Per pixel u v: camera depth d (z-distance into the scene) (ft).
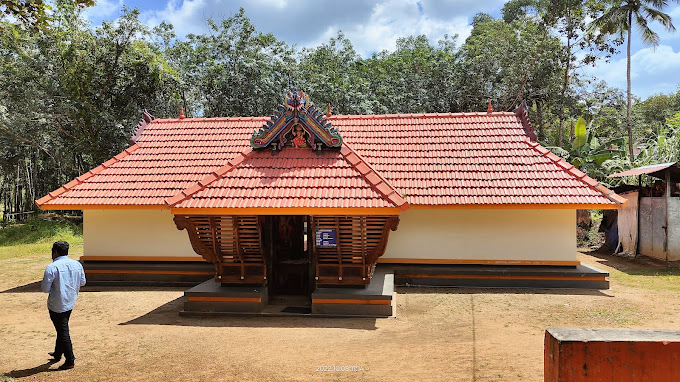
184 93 98.02
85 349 23.56
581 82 102.73
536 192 36.09
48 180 99.25
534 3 134.00
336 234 29.32
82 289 38.60
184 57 99.30
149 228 40.73
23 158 85.46
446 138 42.78
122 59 82.17
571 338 10.43
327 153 31.71
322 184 29.48
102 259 40.81
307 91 98.94
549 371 10.86
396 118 45.78
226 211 28.37
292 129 32.14
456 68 105.40
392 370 19.74
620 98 103.50
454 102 105.19
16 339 25.70
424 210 38.81
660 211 48.78
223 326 27.53
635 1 89.56
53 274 20.75
